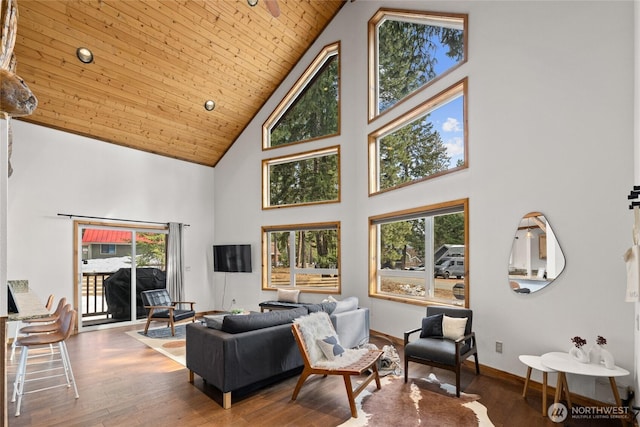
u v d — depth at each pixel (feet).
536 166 12.13
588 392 10.54
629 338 9.90
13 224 18.04
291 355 12.46
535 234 12.07
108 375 13.29
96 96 19.19
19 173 18.28
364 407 10.59
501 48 13.38
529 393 11.53
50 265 19.15
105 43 17.38
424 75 17.78
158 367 14.21
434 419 9.83
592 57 10.85
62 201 19.71
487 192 13.69
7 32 8.06
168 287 24.23
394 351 14.40
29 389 11.87
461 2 15.14
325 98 23.85
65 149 19.93
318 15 22.36
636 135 9.61
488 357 13.44
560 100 11.57
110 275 21.97
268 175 26.22
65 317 11.89
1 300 5.88
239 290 26.35
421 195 16.96
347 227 21.83
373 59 20.99
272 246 25.68
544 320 11.75
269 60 23.03
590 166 10.80
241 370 10.86
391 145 19.72
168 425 9.54
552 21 11.89
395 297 18.61
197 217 26.63
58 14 15.55
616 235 10.22
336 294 22.20
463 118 15.21
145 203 23.56
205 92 22.41
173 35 18.66
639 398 9.09
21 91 6.42
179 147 24.91
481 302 13.76
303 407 10.60
